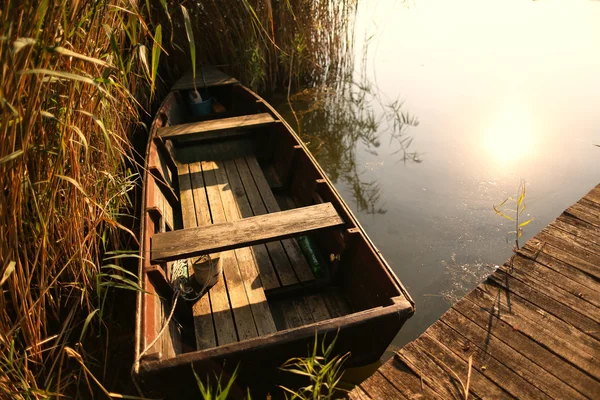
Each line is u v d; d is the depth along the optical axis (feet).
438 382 7.17
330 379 7.36
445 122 20.10
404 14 35.27
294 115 21.80
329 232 11.25
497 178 16.03
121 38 12.12
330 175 17.31
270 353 7.25
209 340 9.30
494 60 25.90
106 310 10.76
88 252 9.80
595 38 28.40
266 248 11.93
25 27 5.66
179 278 10.27
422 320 10.80
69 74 5.48
